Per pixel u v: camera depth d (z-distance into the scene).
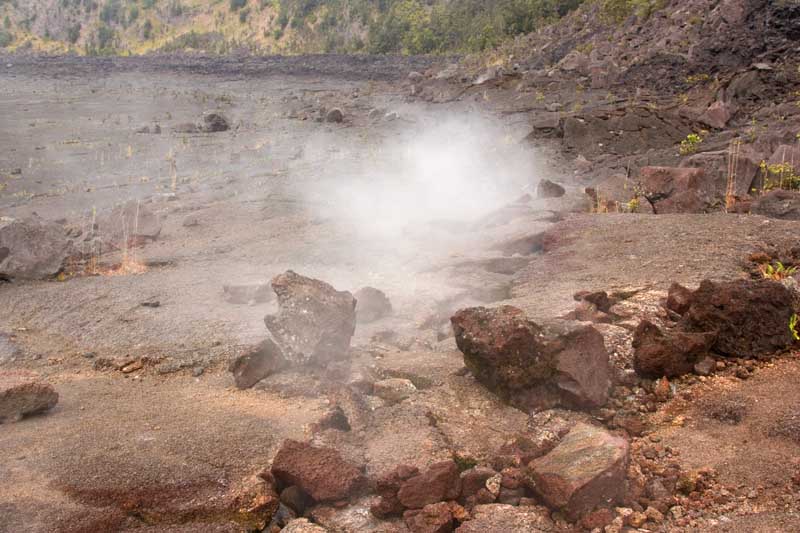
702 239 8.36
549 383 5.22
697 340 5.47
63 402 5.58
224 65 56.53
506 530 4.07
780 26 22.58
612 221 9.48
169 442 4.86
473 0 60.03
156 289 8.41
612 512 4.17
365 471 4.60
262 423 5.11
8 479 4.47
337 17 79.44
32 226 9.51
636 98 22.44
